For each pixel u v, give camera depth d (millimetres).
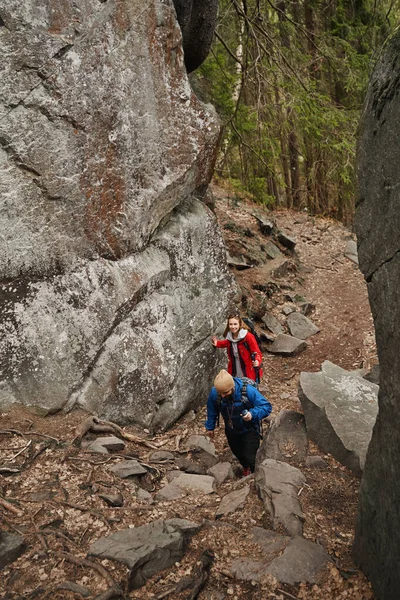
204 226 7352
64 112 5629
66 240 5859
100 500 4383
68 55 5566
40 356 5695
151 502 4496
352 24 13922
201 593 3520
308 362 8938
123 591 3439
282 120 12453
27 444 5062
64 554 3654
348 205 16766
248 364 6684
